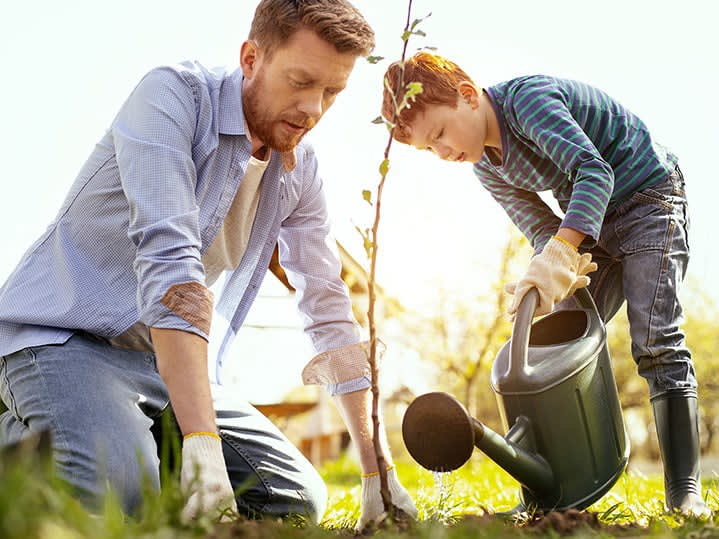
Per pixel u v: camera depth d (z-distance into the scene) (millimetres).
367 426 2354
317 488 2486
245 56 2293
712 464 16375
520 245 11906
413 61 2668
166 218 1980
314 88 2215
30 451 1178
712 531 1577
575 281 2344
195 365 1841
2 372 2195
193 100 2244
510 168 2721
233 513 1626
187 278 1887
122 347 2260
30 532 1027
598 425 2268
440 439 1944
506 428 2314
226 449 2420
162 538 1214
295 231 2566
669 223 2629
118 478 1963
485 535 1467
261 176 2457
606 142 2662
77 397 2051
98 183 2252
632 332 2629
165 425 1649
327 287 2520
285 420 10562
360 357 2391
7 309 2197
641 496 3209
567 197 2752
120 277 2236
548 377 2186
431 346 12219
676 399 2562
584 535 1539
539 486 2205
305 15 2143
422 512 2457
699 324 17516
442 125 2629
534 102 2588
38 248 2293
